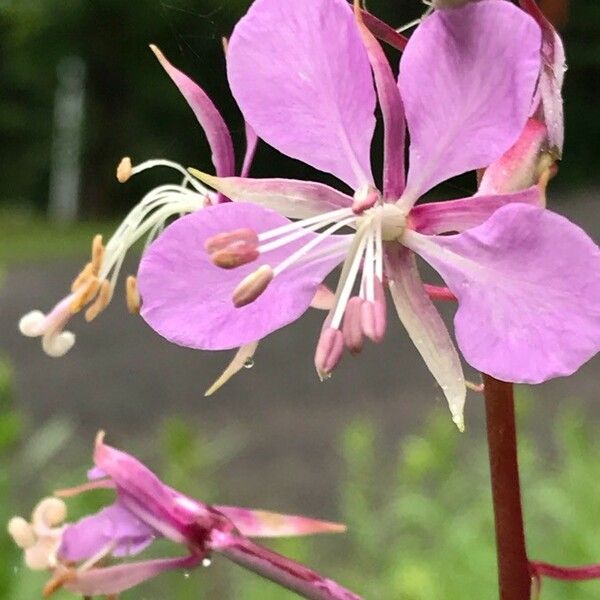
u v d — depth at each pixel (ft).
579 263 0.37
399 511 1.01
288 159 0.43
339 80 0.39
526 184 0.38
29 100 5.18
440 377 0.39
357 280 0.40
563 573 0.43
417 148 0.39
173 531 0.43
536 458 1.11
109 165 4.70
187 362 1.87
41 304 2.37
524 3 0.38
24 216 4.92
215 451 1.25
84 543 0.43
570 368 0.37
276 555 0.43
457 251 0.38
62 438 1.17
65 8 4.42
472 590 0.87
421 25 0.38
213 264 0.39
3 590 0.83
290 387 1.66
